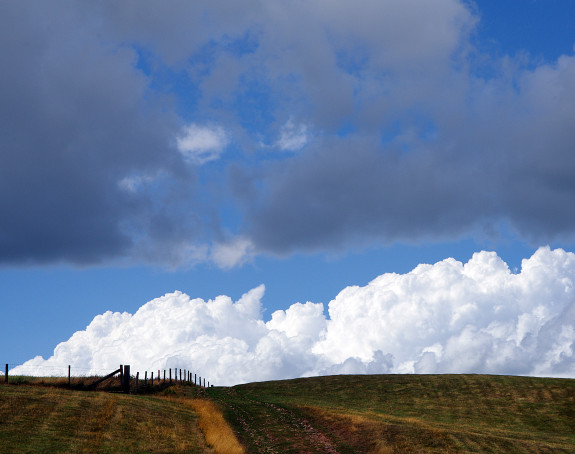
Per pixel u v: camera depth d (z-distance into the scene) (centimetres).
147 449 3030
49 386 4881
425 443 3475
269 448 3528
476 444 3541
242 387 7119
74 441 2995
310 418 4462
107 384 5297
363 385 6900
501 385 6456
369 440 3603
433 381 6875
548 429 4897
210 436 3469
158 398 4762
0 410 3394
